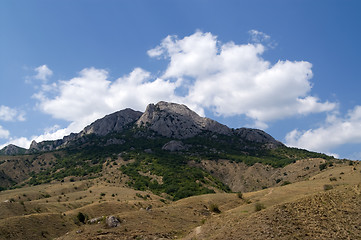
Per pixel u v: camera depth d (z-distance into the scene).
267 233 33.88
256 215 40.12
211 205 71.38
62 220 63.78
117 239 45.41
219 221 47.62
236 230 37.28
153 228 51.97
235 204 75.50
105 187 132.38
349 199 42.75
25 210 71.19
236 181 192.62
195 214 65.75
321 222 36.44
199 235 43.12
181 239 44.88
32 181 193.75
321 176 108.62
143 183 163.25
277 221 36.62
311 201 43.12
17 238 51.28
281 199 64.06
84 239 45.09
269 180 178.25
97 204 77.38
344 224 35.91
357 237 32.84
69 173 198.50
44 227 58.09
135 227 51.38
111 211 74.56
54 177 194.75
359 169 92.88
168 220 58.16
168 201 114.25
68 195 113.38
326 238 32.28
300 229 34.53
